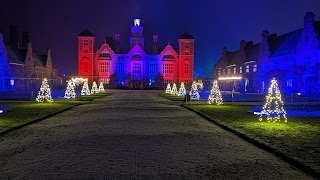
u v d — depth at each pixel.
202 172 8.80
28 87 79.31
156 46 100.44
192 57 97.38
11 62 70.88
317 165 8.99
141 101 38.25
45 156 10.45
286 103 35.28
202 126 17.50
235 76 83.12
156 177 8.35
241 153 11.05
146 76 96.75
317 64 49.91
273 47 66.94
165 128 16.59
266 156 10.63
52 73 99.69
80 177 8.30
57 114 23.02
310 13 52.94
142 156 10.52
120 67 96.12
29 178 8.23
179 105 32.41
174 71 97.38
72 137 13.83
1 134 14.31
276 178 8.31
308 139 13.05
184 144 12.51
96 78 95.06
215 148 11.83
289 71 57.62
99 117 21.27
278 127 16.48
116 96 50.97
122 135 14.38
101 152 11.04
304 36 54.34
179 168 9.17
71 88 43.91
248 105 31.84
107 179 8.16
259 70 69.69
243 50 78.62
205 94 60.59
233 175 8.55
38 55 94.00
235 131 15.10
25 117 20.27
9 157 10.33
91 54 94.50
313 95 50.31
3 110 24.22
